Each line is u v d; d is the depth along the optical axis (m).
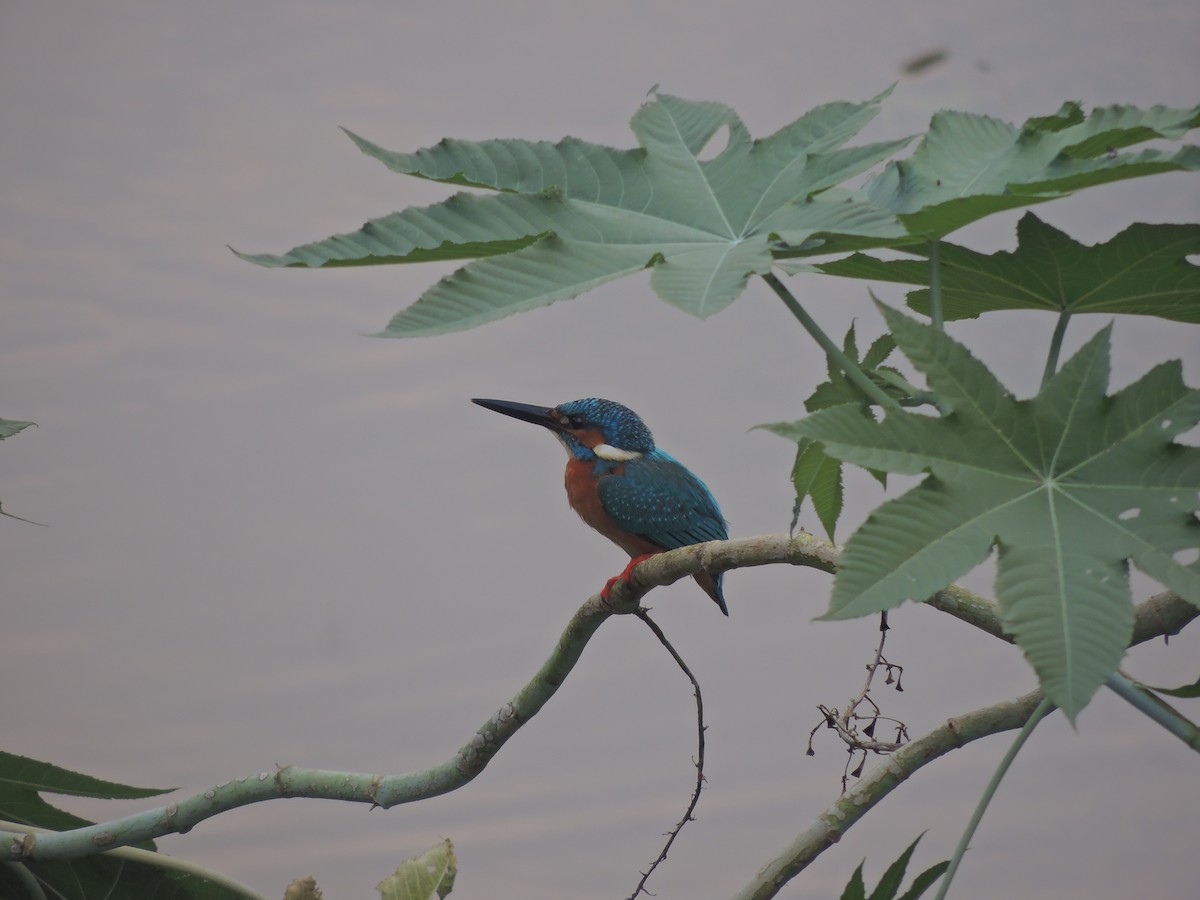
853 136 3.98
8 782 5.45
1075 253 4.01
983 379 3.09
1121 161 3.29
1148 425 3.02
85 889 5.74
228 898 5.84
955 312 4.48
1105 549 2.89
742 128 4.00
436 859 5.43
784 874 4.32
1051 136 3.64
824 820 4.31
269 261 3.50
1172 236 3.87
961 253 4.11
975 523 2.95
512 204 3.71
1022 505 2.98
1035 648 2.76
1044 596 2.83
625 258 3.47
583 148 3.96
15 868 5.64
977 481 3.01
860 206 3.42
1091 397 3.07
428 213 3.68
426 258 3.65
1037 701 4.31
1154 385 3.04
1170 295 4.10
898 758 4.34
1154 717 3.23
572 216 3.76
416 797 5.21
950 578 2.87
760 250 3.22
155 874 5.79
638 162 3.95
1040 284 4.16
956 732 4.31
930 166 3.75
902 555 2.90
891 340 4.08
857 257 4.27
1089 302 4.16
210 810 5.38
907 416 3.07
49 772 5.36
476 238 3.66
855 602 2.83
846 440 3.04
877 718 4.78
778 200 3.78
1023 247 4.04
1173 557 2.86
